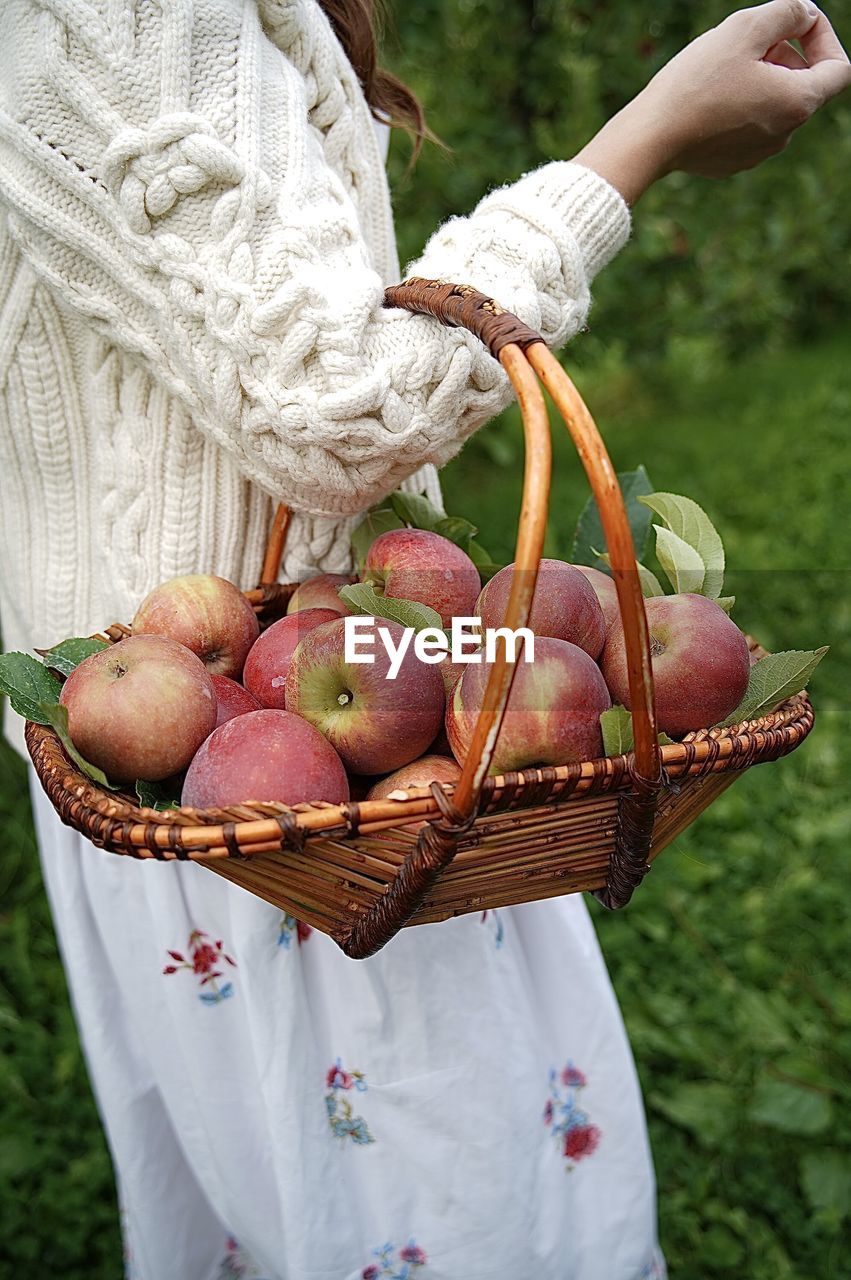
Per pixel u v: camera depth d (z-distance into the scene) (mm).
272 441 974
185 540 1133
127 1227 1437
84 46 888
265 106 939
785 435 4523
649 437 4617
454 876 859
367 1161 1210
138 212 913
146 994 1228
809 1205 1755
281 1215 1258
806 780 2600
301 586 1134
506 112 4246
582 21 4512
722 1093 1882
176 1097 1255
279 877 868
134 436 1102
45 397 1106
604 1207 1328
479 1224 1218
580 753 881
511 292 995
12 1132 1902
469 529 1171
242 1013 1192
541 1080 1273
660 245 4473
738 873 2330
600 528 1207
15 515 1202
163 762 938
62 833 1236
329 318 909
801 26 1152
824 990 2061
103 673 942
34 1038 2070
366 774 979
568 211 1050
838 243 5586
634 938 2186
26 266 1035
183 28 890
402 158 3387
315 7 1099
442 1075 1177
